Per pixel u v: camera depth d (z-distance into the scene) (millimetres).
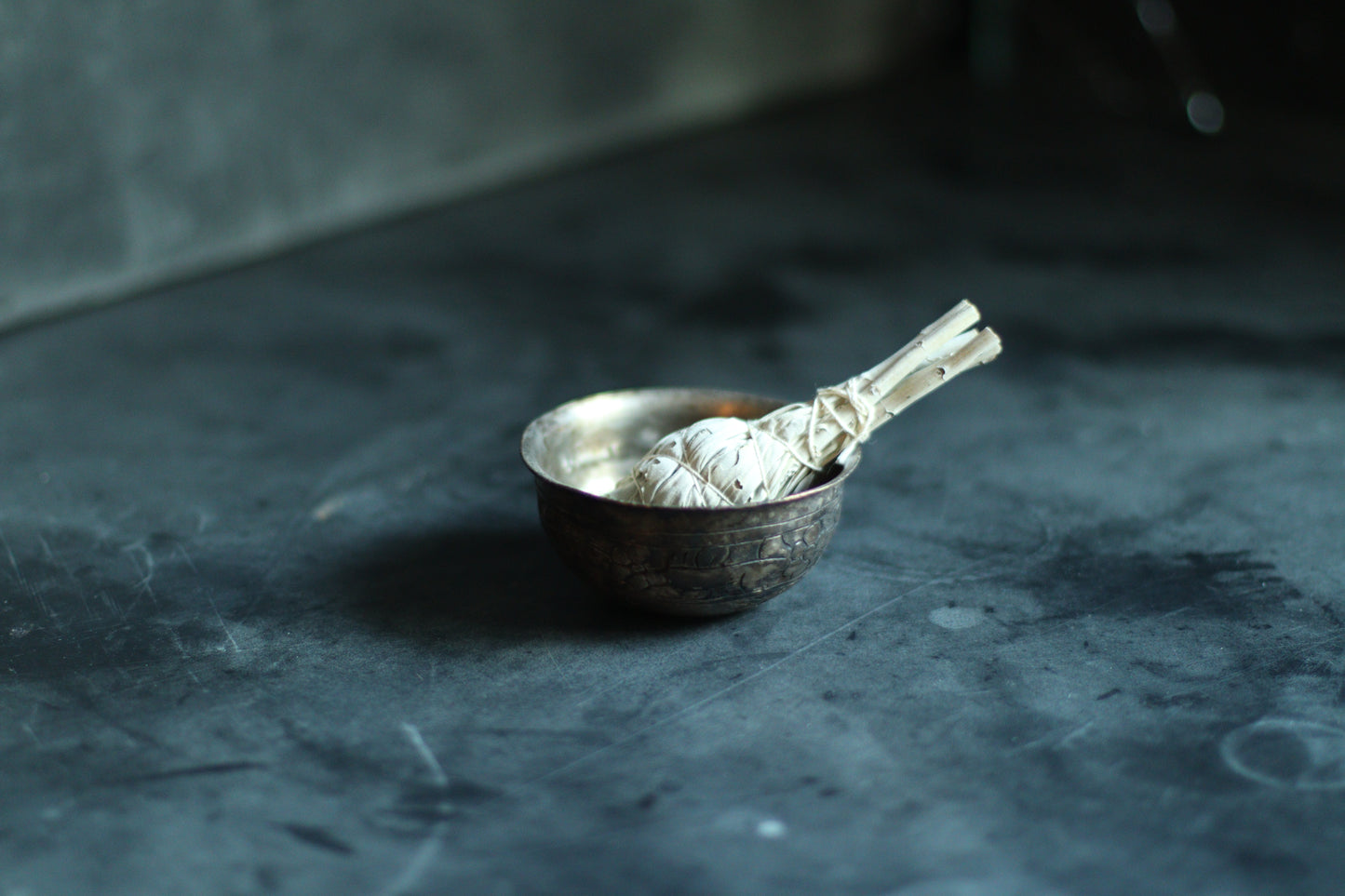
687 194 6129
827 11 8609
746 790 1890
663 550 2107
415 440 3309
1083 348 4031
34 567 2600
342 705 2105
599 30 6719
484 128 6145
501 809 1843
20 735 2016
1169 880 1706
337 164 5387
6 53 3975
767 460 2182
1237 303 4457
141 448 3229
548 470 2375
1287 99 8195
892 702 2113
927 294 4637
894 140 7277
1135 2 8625
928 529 2787
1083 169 6574
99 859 1737
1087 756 1970
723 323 4328
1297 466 3092
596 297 4602
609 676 2189
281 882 1694
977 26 9375
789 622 2375
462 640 2311
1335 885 1695
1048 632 2346
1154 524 2803
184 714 2080
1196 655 2262
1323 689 2150
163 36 4500
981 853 1757
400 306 4473
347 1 5223
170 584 2527
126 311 4379
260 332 4176
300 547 2697
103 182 4406
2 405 3514
